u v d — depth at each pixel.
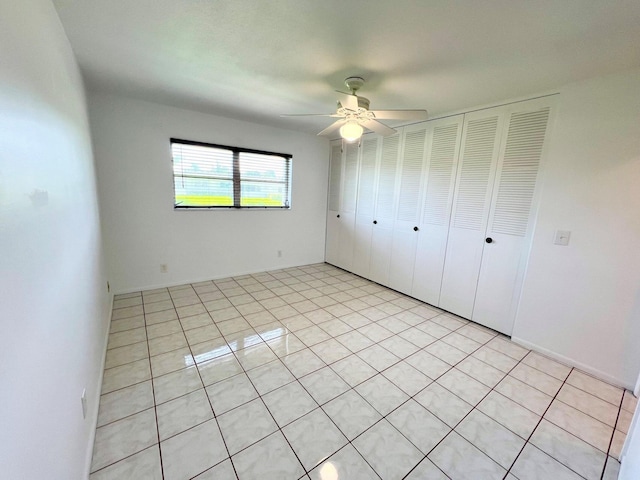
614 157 1.91
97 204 2.55
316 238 4.82
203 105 3.08
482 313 2.80
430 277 3.25
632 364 1.92
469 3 1.25
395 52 1.72
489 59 1.76
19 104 0.77
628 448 1.32
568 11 1.27
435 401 1.76
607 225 1.97
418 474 1.30
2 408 0.58
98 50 1.83
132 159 3.03
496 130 2.55
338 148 4.41
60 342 1.02
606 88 1.91
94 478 1.22
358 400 1.74
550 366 2.17
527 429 1.57
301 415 1.61
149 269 3.35
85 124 2.16
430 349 2.35
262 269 4.32
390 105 2.71
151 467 1.28
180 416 1.56
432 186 3.13
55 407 0.92
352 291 3.64
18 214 0.72
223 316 2.80
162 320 2.66
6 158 0.66
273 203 4.24
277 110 3.15
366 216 4.02
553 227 2.22
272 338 2.43
